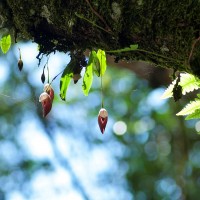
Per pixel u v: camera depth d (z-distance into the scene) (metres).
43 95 2.83
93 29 2.44
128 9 2.30
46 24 2.57
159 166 10.43
